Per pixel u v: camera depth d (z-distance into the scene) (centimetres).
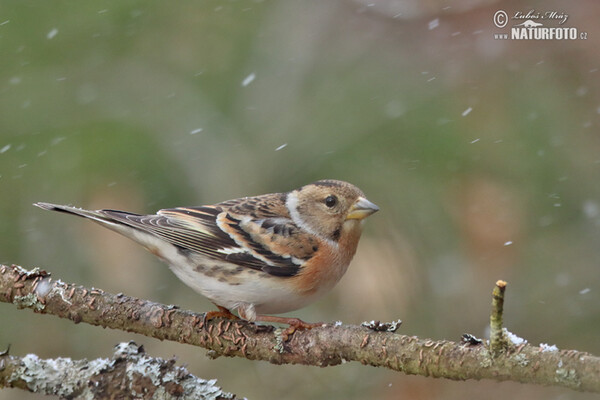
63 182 1208
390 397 1123
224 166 1225
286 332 758
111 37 1328
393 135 1205
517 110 1212
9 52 1294
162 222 909
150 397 720
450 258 1141
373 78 1288
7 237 1188
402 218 1161
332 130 1227
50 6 1327
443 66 1288
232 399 724
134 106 1278
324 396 1123
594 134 1183
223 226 910
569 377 611
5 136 1236
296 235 910
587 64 1249
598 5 1277
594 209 1141
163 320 782
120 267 1192
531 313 1127
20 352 1165
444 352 668
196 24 1348
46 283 789
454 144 1184
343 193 927
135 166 1221
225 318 789
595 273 1124
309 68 1312
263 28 1348
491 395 1112
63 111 1270
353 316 1139
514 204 1155
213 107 1280
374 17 1352
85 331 1195
